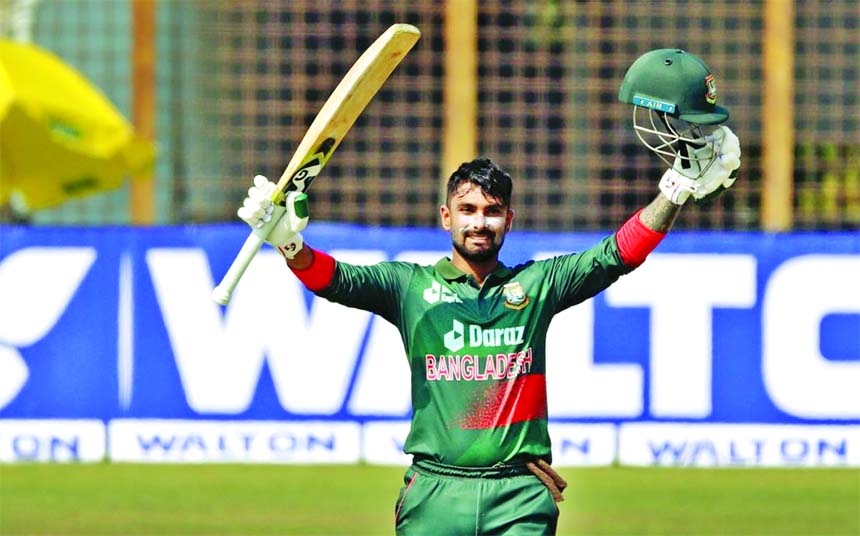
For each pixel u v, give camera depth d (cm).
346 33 3139
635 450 2877
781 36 3089
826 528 2509
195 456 2891
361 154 3144
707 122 1485
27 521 2500
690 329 2878
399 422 2869
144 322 2897
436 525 1500
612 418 2867
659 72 1498
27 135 3130
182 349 2891
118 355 2898
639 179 3131
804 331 2886
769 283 2881
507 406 1503
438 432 1507
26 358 2898
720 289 2878
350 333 2864
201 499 2688
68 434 2908
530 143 3138
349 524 2502
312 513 2580
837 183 3141
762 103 3122
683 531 2475
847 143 3127
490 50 3114
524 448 1498
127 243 2897
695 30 3106
